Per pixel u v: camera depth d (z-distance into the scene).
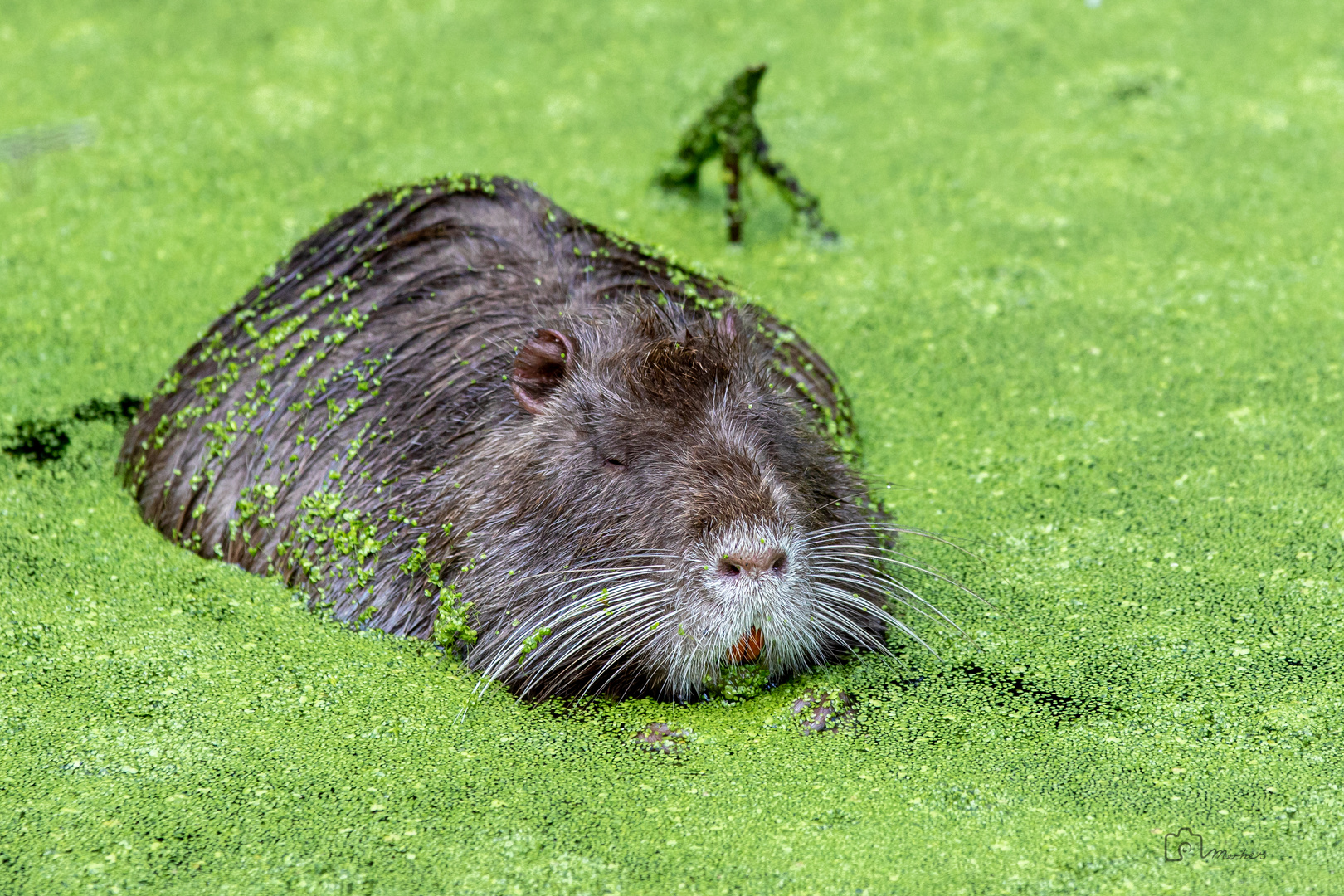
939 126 15.17
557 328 8.51
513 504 8.12
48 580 9.02
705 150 13.25
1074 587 8.93
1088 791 7.24
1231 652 8.26
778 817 7.11
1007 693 8.06
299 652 8.39
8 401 11.12
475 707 8.01
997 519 9.62
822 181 14.23
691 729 7.84
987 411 10.88
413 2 17.97
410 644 8.45
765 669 8.08
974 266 12.77
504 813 7.16
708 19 17.52
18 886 6.67
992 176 14.23
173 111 15.47
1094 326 11.87
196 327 12.12
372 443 8.73
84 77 16.20
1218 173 14.12
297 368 9.25
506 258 9.49
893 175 14.30
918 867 6.73
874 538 8.58
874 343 11.78
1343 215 13.30
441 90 15.99
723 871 6.73
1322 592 8.70
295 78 16.19
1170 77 15.90
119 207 13.80
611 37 17.14
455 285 9.30
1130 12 17.42
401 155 14.66
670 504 7.67
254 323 9.84
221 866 6.80
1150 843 6.84
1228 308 11.99
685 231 13.35
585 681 8.05
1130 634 8.48
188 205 13.85
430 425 8.63
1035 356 11.52
